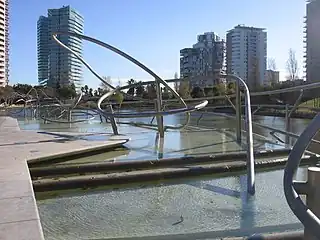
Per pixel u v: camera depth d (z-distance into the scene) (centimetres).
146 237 270
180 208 343
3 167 434
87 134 830
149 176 441
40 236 225
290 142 747
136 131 1025
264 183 435
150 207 348
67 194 401
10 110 2600
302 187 174
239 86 748
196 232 279
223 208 340
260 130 1035
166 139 822
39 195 398
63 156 557
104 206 353
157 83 806
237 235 272
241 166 490
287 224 295
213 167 477
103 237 271
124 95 1531
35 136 772
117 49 823
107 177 428
